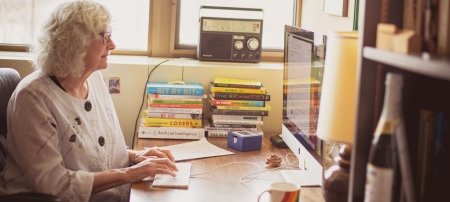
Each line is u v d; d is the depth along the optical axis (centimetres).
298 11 306
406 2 110
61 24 201
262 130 278
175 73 281
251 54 298
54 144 195
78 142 203
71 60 200
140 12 300
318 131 155
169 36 303
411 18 108
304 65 201
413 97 111
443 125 103
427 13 102
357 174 118
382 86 115
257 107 266
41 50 204
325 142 173
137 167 200
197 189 190
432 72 79
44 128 194
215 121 264
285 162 224
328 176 156
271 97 287
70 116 204
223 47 295
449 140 102
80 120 207
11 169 202
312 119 189
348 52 144
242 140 239
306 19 296
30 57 272
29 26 289
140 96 281
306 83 198
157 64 280
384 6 113
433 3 101
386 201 104
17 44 291
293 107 220
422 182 106
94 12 204
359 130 116
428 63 81
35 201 177
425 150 105
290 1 310
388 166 103
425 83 111
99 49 209
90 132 210
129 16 299
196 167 215
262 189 191
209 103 279
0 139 215
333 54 149
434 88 110
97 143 212
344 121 146
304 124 200
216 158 228
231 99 264
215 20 292
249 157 231
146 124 258
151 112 258
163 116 259
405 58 89
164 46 304
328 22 258
